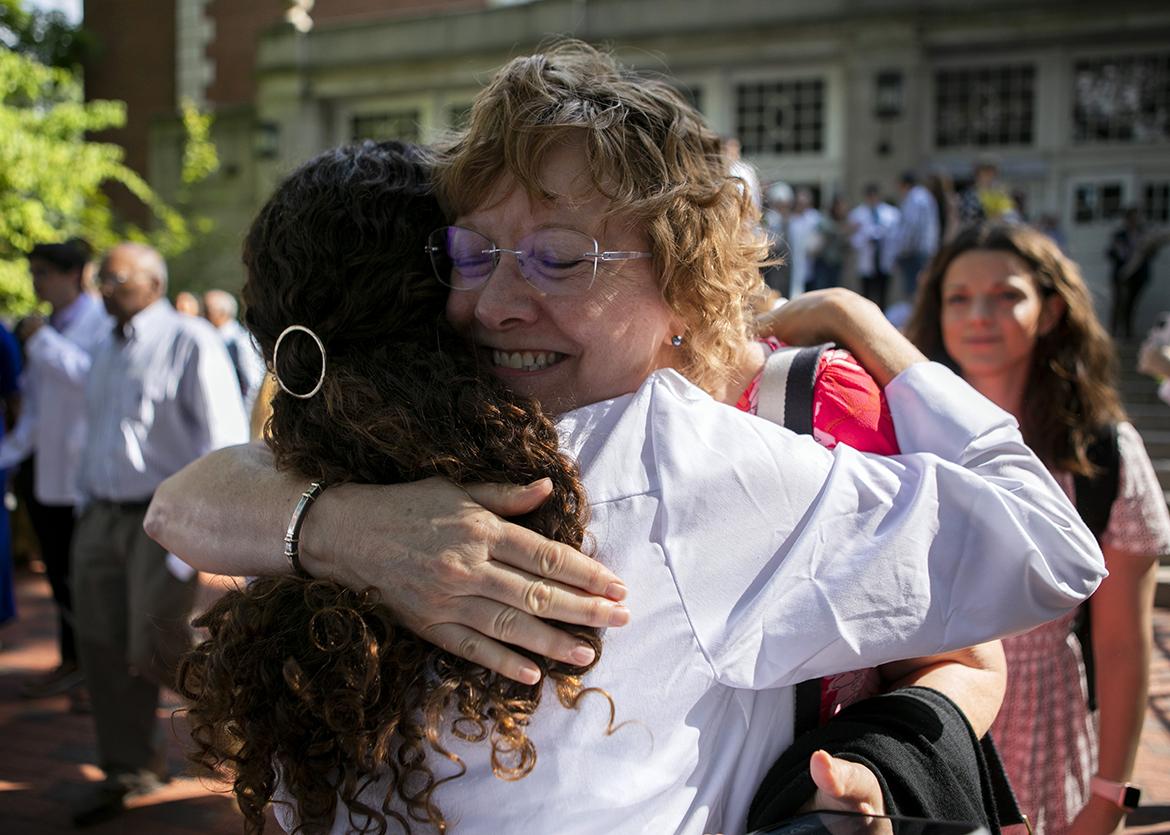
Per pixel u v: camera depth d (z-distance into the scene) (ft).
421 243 3.74
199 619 3.39
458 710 3.06
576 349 3.59
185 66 63.36
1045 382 6.44
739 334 3.87
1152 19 38.60
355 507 3.25
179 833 10.75
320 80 51.26
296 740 3.12
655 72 4.10
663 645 3.10
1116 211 41.04
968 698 3.69
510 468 3.18
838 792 3.02
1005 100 41.75
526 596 2.98
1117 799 5.93
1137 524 6.02
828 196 43.27
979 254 6.64
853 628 3.17
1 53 39.70
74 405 15.25
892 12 40.86
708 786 3.22
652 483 3.26
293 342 3.59
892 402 4.00
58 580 15.64
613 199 3.46
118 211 62.75
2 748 13.39
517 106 3.51
